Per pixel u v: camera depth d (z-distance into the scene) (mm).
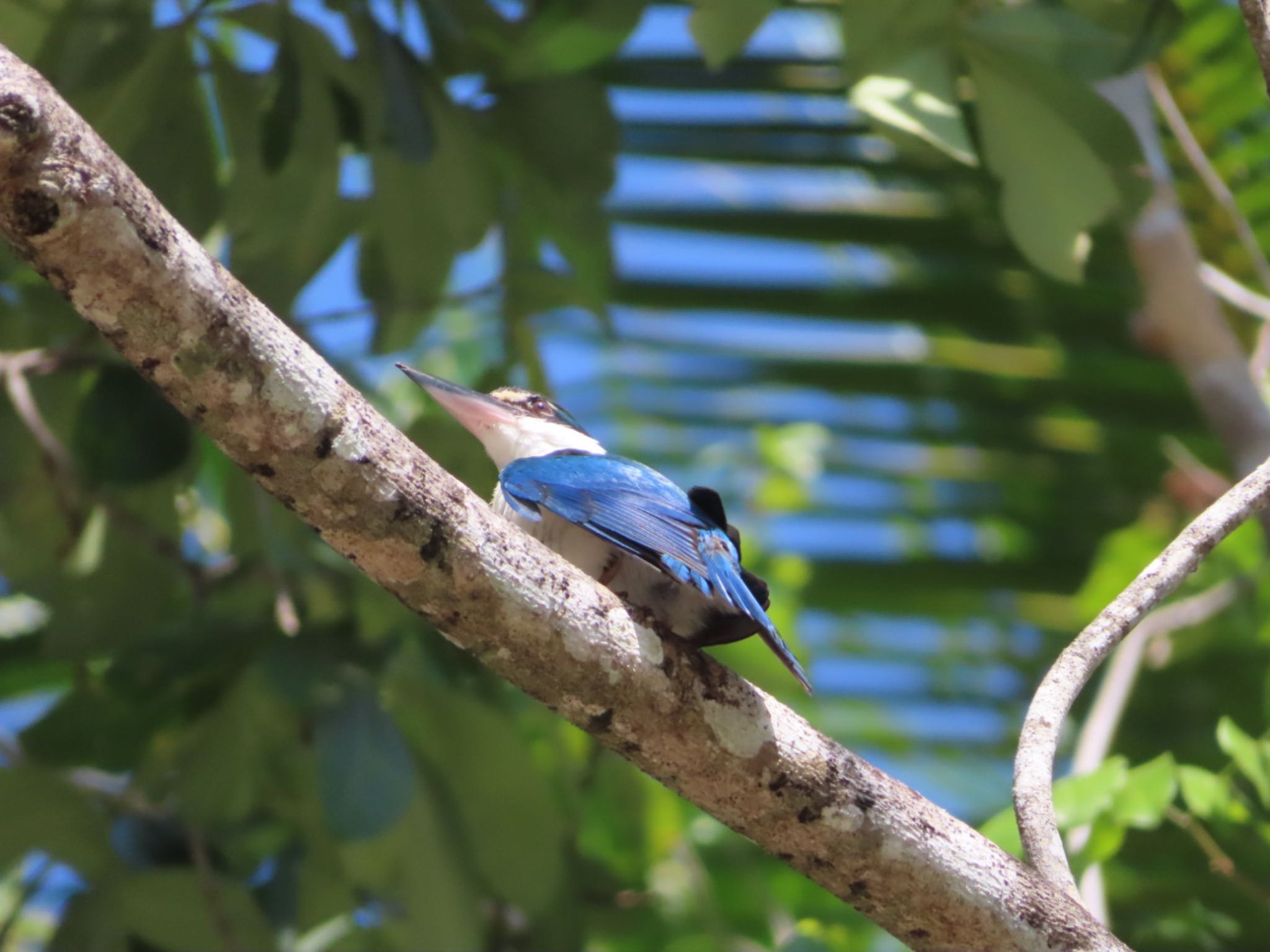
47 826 8406
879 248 12680
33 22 8398
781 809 5703
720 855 11938
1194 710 11492
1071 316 12625
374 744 7883
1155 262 10312
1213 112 11742
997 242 12602
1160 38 7562
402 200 9008
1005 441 12680
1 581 9977
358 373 9305
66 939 8250
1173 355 10258
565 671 5516
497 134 9125
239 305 4902
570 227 9273
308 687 7969
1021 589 12625
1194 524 6488
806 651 10875
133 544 8969
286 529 9125
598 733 5688
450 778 8891
